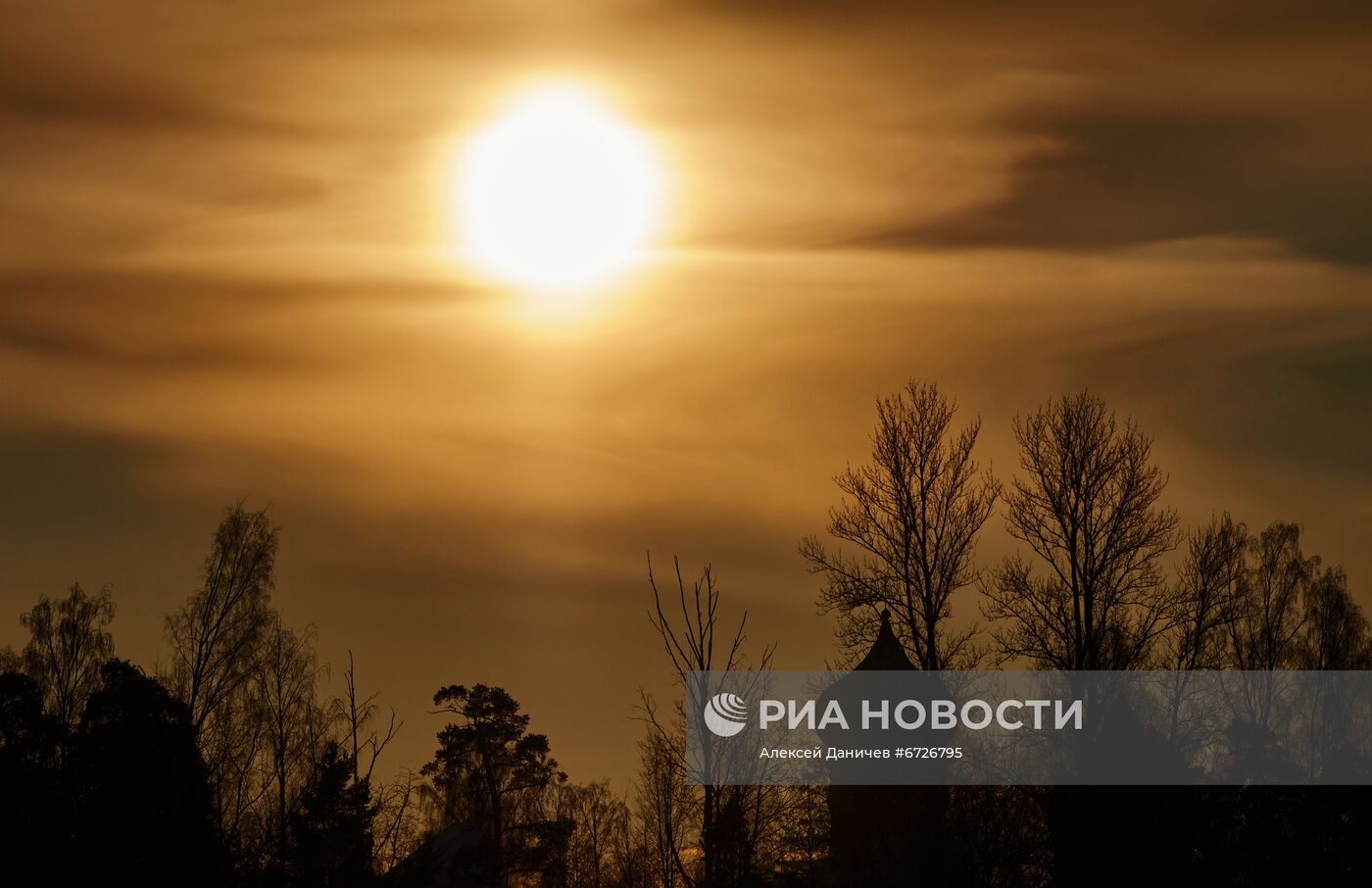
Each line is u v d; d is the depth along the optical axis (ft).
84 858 160.97
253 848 174.29
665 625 119.75
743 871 116.67
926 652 193.36
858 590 197.16
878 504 201.26
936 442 201.05
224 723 233.35
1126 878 178.70
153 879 163.12
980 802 181.57
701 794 120.57
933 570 196.13
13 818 159.33
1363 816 193.26
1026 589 198.80
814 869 188.75
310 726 238.27
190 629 240.32
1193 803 186.60
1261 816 193.98
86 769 169.37
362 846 161.99
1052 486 202.69
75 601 226.99
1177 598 201.36
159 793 170.91
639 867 184.85
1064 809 181.68
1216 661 230.89
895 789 187.62
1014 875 177.47
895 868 184.03
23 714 171.63
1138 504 200.34
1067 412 204.74
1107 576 197.67
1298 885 191.52
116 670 181.88
